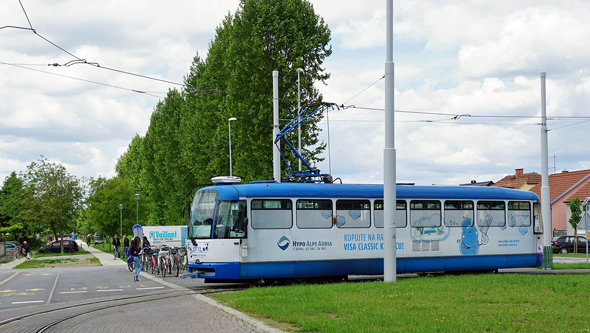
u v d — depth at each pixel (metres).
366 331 9.91
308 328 10.52
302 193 20.00
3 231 87.12
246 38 38.28
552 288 15.37
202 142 46.94
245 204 19.28
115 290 19.97
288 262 19.58
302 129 37.19
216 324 11.50
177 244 46.59
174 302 15.50
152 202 71.25
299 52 37.41
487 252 22.91
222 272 18.86
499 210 23.38
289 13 38.09
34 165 70.25
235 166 38.22
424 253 21.67
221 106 40.84
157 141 65.06
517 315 11.45
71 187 70.56
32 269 36.81
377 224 21.06
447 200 22.31
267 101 37.53
